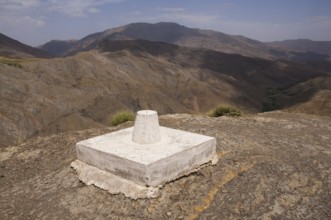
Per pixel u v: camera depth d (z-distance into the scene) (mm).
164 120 14289
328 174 8992
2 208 7773
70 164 9375
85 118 66250
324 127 14164
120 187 7523
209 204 7418
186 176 8070
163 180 7488
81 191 7953
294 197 7902
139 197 7180
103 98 77750
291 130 13250
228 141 10773
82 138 12203
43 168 9828
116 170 7742
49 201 7809
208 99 109375
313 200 7898
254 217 7156
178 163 7781
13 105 55438
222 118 14742
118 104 78375
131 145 8258
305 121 15219
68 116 62938
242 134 11891
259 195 7816
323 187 8422
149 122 8242
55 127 57719
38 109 59375
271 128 13359
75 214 7246
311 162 9641
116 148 8094
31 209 7617
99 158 8094
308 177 8766
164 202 7230
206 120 14148
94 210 7273
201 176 8281
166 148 7988
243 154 9664
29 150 11492
